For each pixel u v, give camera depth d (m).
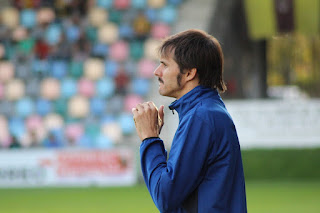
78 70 54.53
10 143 47.91
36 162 43.78
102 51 56.12
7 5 61.22
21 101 51.62
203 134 7.05
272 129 44.75
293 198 33.81
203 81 7.50
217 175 7.11
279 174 44.16
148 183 7.16
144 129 7.39
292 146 44.22
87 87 52.56
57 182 43.56
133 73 53.50
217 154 7.11
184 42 7.43
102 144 47.47
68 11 60.34
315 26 49.94
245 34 55.62
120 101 50.91
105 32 57.78
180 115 7.56
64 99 52.09
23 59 56.09
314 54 74.25
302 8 50.12
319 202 32.00
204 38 7.53
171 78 7.50
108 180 43.19
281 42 74.25
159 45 7.71
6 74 54.75
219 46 7.61
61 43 56.94
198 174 6.99
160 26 57.50
